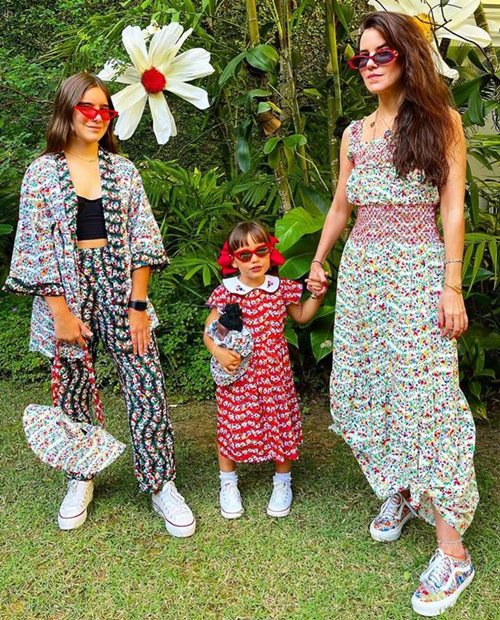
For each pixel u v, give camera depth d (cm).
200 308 325
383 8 209
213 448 265
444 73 212
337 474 240
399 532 199
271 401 208
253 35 264
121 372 207
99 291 196
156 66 231
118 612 173
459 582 174
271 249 209
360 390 187
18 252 191
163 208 372
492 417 287
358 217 182
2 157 329
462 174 166
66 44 332
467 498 175
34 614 173
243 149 256
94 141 188
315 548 197
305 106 320
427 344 172
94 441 203
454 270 166
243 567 189
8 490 233
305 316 214
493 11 318
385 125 171
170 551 197
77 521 209
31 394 327
